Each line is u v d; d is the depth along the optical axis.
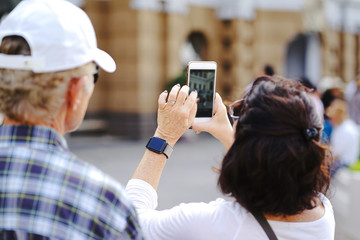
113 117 13.82
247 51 16.33
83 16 1.29
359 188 5.25
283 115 1.41
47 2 1.24
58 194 1.17
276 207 1.43
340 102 5.80
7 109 1.20
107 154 10.64
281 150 1.40
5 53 1.21
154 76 13.89
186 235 1.49
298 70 19.88
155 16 13.80
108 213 1.19
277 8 16.77
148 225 1.55
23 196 1.16
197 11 15.28
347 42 20.11
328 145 1.56
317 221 1.50
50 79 1.20
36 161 1.19
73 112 1.29
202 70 1.74
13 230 1.15
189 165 9.52
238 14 15.77
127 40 13.48
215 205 1.53
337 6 19.58
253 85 1.55
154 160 1.66
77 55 1.23
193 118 1.69
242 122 1.46
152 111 13.84
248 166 1.42
